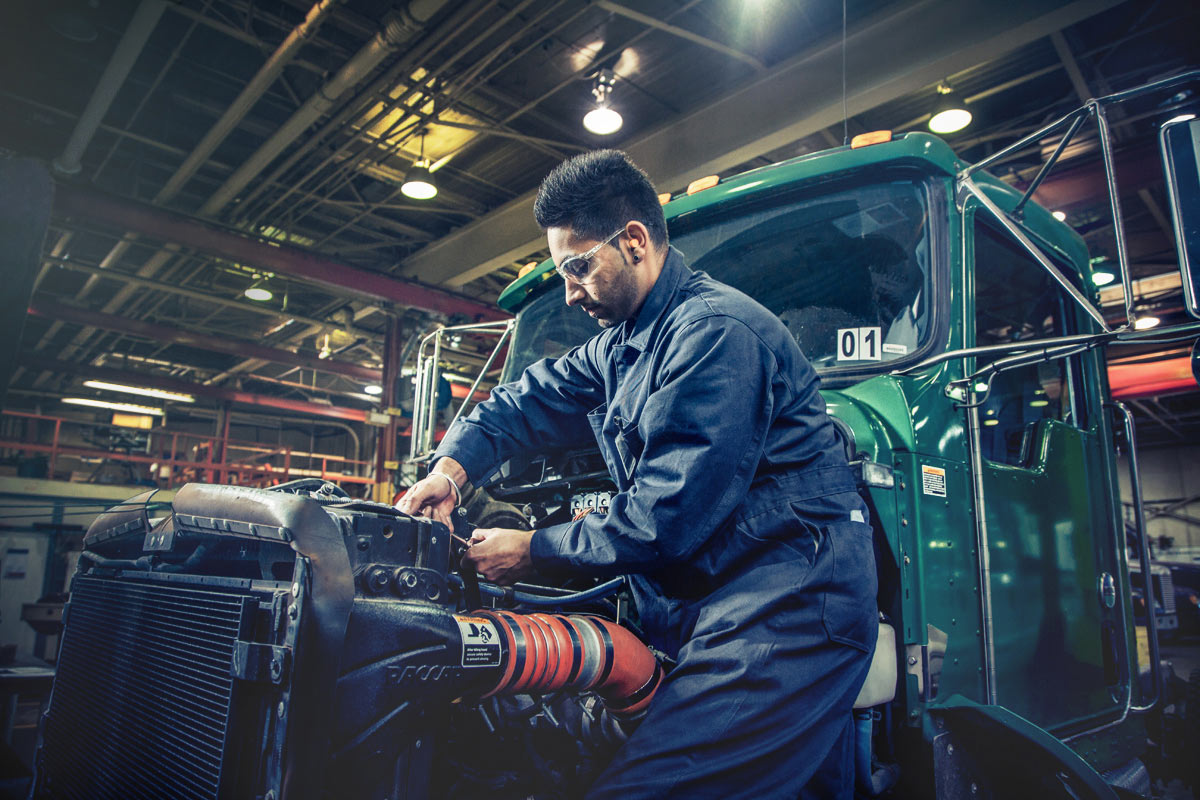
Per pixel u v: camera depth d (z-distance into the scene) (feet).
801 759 3.59
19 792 5.88
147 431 45.60
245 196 33.30
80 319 42.83
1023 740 4.57
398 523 3.32
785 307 6.56
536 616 3.81
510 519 5.71
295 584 2.80
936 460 5.21
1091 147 28.14
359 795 2.95
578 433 5.33
